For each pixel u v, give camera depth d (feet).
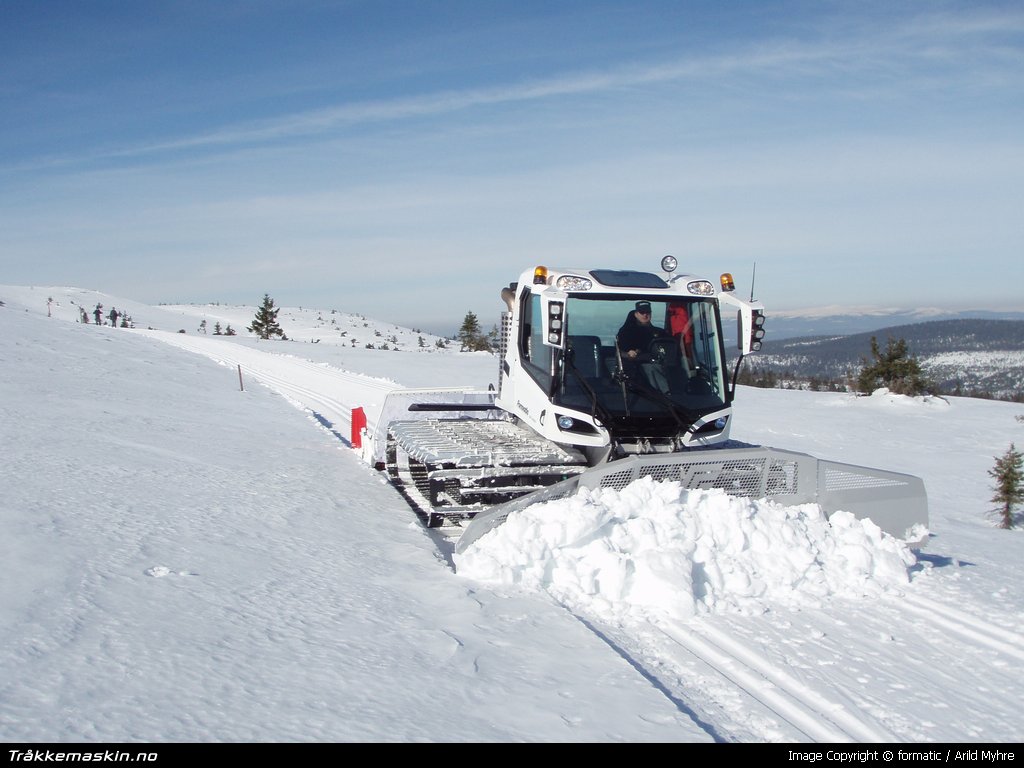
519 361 26.99
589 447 24.66
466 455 23.07
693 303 25.07
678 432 23.98
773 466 22.34
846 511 22.41
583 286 24.06
